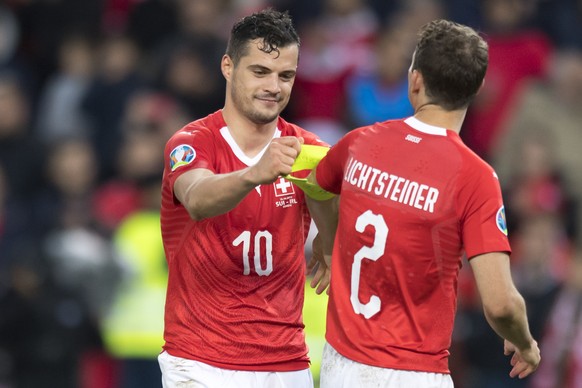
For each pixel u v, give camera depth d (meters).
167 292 22.33
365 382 19.52
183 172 20.86
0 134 46.53
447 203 19.16
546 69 47.06
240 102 21.36
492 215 19.09
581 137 44.06
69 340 36.88
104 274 37.62
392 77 45.44
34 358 36.72
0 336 36.81
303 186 21.16
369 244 19.58
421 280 19.38
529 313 37.41
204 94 47.47
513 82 46.66
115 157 45.44
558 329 37.12
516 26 47.94
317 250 22.53
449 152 19.38
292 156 18.77
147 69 49.03
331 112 46.53
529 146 43.31
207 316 21.80
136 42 51.16
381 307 19.58
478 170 19.22
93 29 50.66
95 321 37.22
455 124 19.80
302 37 48.91
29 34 52.22
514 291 19.11
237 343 21.81
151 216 39.22
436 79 19.61
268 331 21.94
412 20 46.75
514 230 40.97
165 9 51.25
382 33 47.16
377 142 19.94
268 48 21.05
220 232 21.53
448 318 19.64
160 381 37.59
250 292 21.84
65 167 42.47
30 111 49.97
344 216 20.03
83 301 37.22
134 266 38.03
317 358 34.91
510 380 37.34
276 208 21.69
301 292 22.36
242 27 21.30
